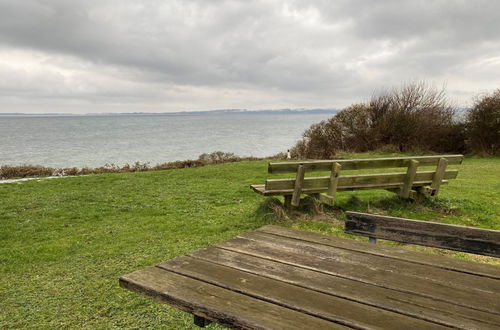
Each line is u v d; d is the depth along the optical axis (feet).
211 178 46.14
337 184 22.54
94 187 40.68
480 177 41.57
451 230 8.86
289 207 23.17
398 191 24.80
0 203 32.27
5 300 13.78
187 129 325.21
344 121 80.69
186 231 21.85
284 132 263.08
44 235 22.71
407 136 75.77
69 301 13.42
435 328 5.36
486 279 7.16
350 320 5.48
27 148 141.08
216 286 6.61
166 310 12.42
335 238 9.67
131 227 23.57
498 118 62.69
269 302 6.04
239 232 21.09
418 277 7.20
